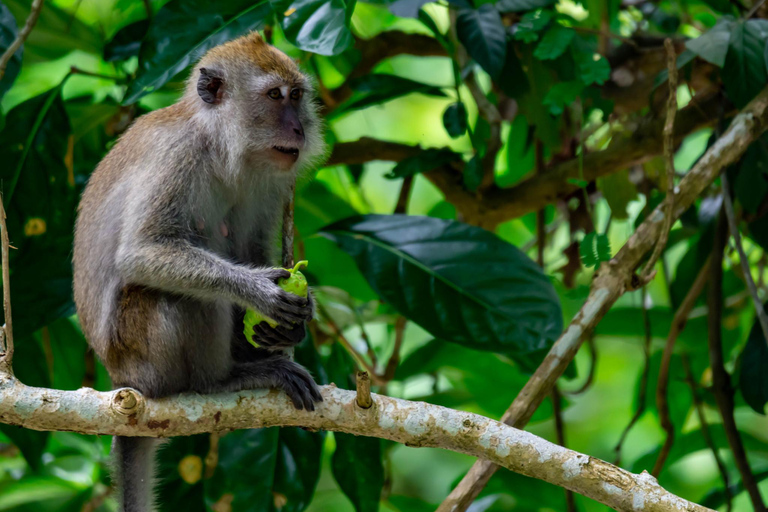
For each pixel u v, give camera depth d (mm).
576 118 11078
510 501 11297
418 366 11734
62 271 9422
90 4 11969
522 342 8844
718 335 9812
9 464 11688
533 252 14758
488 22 9531
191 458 9203
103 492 11023
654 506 6188
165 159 8375
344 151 11219
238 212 9398
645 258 11312
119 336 8117
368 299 12570
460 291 9125
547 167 11367
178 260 7941
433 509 11367
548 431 14781
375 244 9547
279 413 7133
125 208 8289
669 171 7914
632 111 11039
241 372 8023
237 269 7930
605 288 7930
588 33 10945
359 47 11664
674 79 7883
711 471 15039
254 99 8930
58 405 6445
